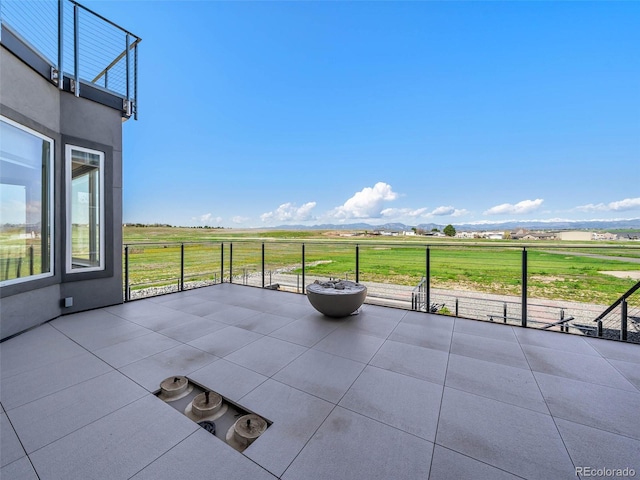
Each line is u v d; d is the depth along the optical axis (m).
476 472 1.28
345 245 4.89
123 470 1.29
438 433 1.54
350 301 3.53
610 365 2.35
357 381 2.12
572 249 3.43
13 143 3.11
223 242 6.19
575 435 1.53
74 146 3.87
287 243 5.47
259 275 7.38
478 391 1.98
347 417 1.69
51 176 3.59
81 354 2.59
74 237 3.93
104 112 4.21
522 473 1.27
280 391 1.98
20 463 1.32
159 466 1.31
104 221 4.21
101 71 4.59
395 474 1.26
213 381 2.11
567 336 3.01
